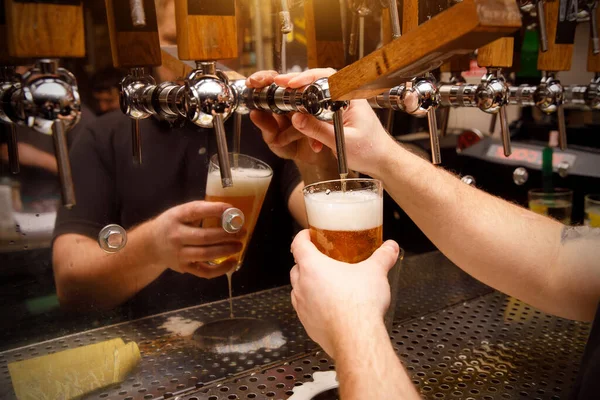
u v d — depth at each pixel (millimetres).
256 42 1264
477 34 613
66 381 1042
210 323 1265
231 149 1272
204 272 1257
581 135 1875
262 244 1371
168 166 1179
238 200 1175
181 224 1206
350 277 794
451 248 1162
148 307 1204
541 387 1096
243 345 1207
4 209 1007
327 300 778
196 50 802
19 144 1007
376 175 1165
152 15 898
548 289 1099
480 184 1821
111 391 1047
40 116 704
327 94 860
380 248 869
